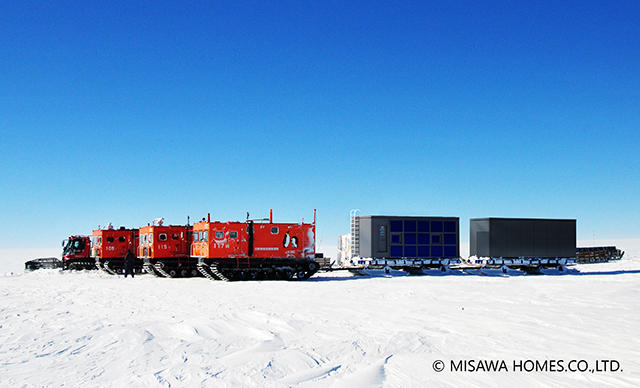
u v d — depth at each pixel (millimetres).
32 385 6020
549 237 30719
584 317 11539
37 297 16844
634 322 10781
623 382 6086
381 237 28578
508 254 29906
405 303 14680
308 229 27641
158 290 19703
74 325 10555
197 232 27281
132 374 6402
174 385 5895
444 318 11477
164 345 8219
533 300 15234
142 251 31078
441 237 29406
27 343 8555
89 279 27125
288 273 26828
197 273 29969
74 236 35281
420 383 5969
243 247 26469
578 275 28594
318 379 6156
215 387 5801
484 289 18906
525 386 5914
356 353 7637
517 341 8625
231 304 14555
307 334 9320
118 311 13000
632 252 69938
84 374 6465
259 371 6461
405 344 8312
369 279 25047
